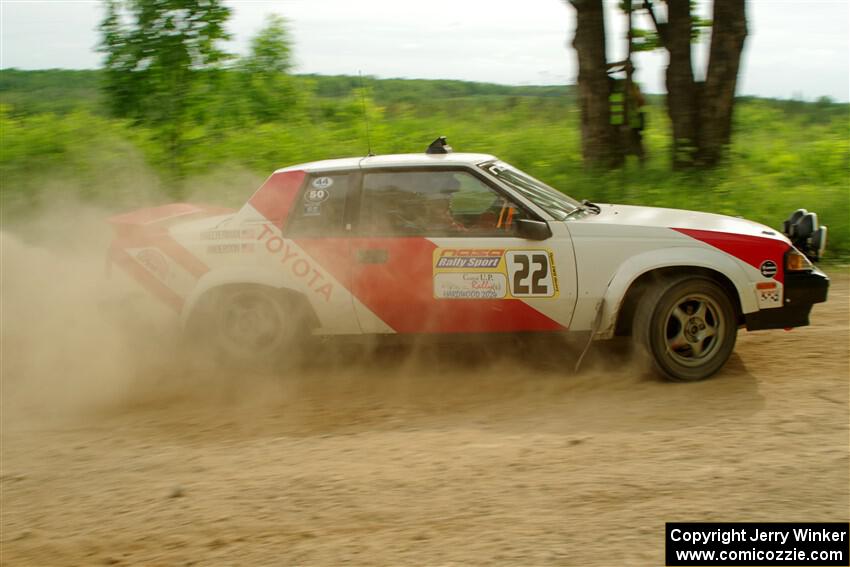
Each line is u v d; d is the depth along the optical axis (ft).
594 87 52.03
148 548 17.06
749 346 28.43
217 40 57.82
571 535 16.26
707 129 51.03
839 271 38.96
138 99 56.59
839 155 56.80
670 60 51.34
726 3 49.21
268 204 27.66
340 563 15.81
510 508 17.51
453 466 19.83
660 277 25.17
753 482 18.03
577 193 47.29
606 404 23.68
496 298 25.90
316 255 26.84
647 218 26.37
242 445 22.26
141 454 22.09
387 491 18.67
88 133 53.67
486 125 67.10
